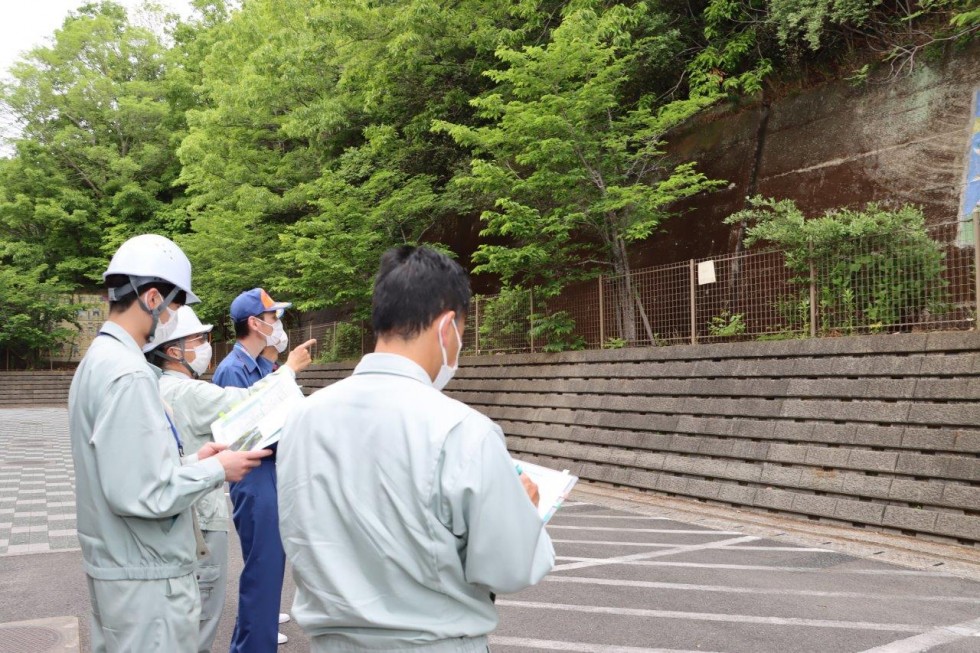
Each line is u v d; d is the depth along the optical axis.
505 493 1.48
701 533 7.28
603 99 11.20
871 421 7.32
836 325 8.64
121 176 34.34
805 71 11.94
